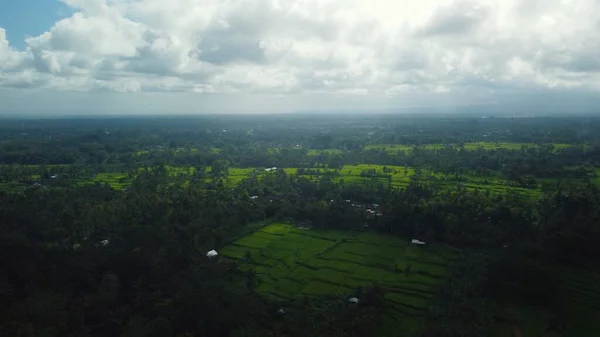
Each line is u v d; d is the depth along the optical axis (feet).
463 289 246.47
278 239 336.08
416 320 222.69
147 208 356.38
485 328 210.38
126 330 201.77
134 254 257.34
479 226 323.98
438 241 323.37
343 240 333.62
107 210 349.00
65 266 252.42
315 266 285.23
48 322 202.80
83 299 227.20
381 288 244.42
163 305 222.07
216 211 357.61
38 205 355.36
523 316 223.10
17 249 245.45
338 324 209.26
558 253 278.05
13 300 221.66
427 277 268.41
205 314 214.48
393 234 343.05
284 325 208.33
